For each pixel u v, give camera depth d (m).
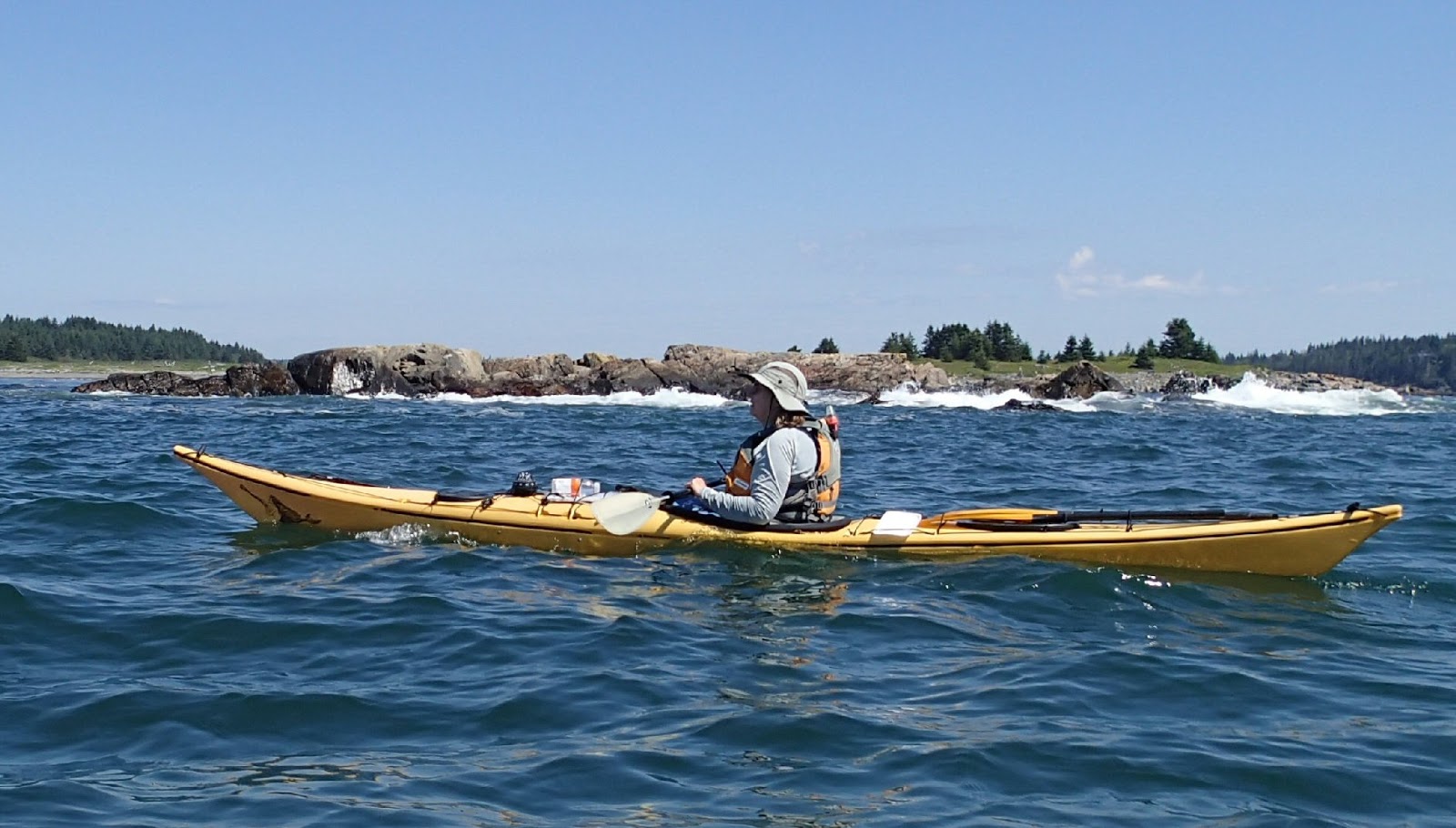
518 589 6.89
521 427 23.70
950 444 20.20
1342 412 35.28
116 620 6.06
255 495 8.77
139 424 23.05
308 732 4.50
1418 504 11.51
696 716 4.74
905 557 7.74
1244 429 25.83
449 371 40.81
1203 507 11.53
